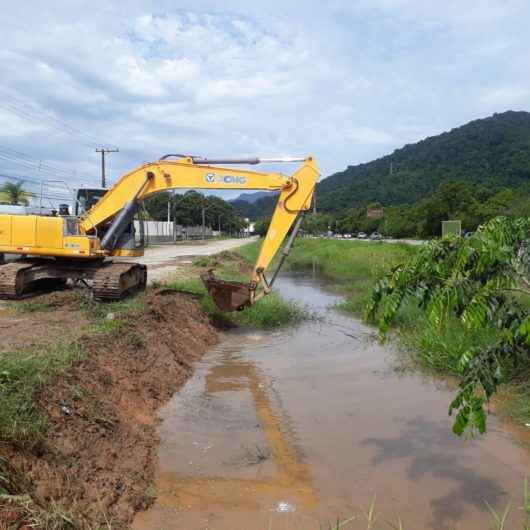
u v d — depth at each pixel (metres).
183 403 7.22
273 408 7.09
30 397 4.86
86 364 6.28
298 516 4.47
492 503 4.67
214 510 4.55
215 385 8.13
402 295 3.78
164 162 11.84
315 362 9.50
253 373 8.80
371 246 37.47
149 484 4.93
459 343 8.45
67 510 3.97
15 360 5.62
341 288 20.34
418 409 6.98
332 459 5.54
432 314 3.41
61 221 11.59
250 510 4.56
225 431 6.29
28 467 4.14
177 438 6.04
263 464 5.42
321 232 111.06
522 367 7.20
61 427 4.90
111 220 12.45
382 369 8.91
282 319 13.25
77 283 13.49
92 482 4.54
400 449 5.77
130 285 12.34
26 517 3.63
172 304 11.32
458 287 3.40
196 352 9.91
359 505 4.65
